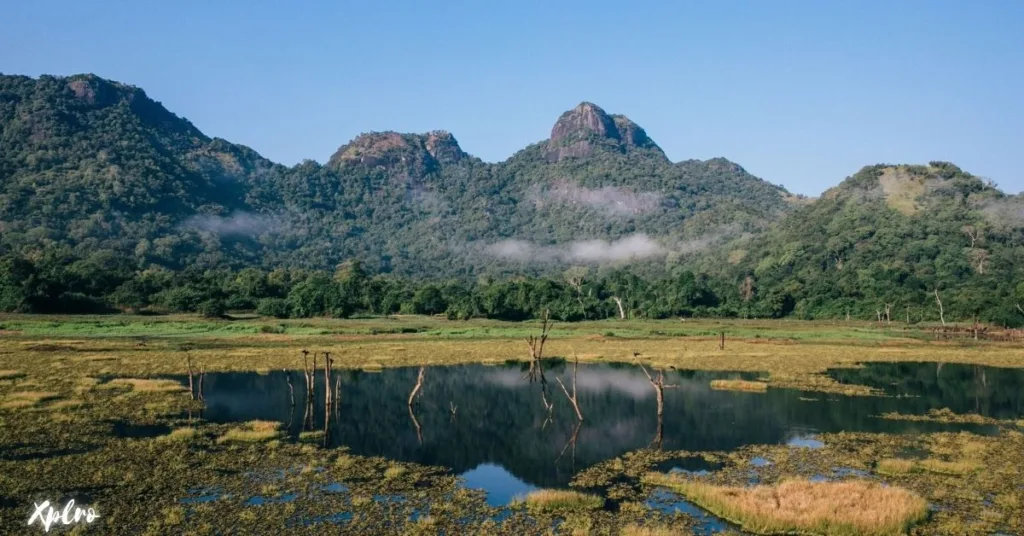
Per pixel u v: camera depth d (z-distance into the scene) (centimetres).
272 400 4878
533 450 3594
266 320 12188
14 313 11275
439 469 3172
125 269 17600
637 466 3238
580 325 12688
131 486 2745
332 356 7475
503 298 14112
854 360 7319
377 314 14862
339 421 4247
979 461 3222
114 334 9438
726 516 2480
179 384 5216
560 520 2453
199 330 10269
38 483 2748
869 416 4431
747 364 6938
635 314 15362
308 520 2412
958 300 13588
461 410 4697
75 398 4531
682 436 3906
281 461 3209
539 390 5538
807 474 3072
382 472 3095
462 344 9081
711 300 17062
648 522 2420
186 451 3300
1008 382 5903
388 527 2359
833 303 15550
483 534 2295
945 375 6328
